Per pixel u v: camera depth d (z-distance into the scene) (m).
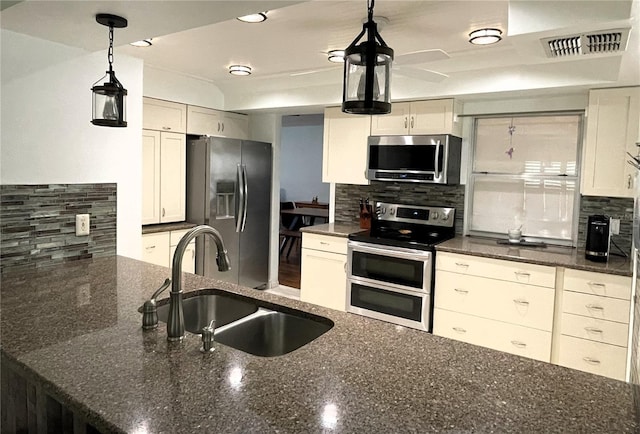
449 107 3.64
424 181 3.75
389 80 1.42
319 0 2.24
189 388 1.10
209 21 1.81
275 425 0.95
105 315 1.59
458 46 3.00
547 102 3.54
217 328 1.70
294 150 9.96
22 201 2.10
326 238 4.10
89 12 1.73
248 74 4.01
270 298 1.91
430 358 1.32
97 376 1.15
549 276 2.99
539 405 1.07
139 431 0.92
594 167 3.12
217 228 4.46
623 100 2.99
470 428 0.96
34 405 1.41
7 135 2.04
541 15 1.77
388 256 3.64
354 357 1.32
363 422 0.97
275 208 5.21
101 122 1.93
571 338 2.95
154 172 4.07
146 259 3.86
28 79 2.09
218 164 4.41
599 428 0.97
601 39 1.86
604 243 2.98
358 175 4.20
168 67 3.87
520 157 3.79
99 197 2.44
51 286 1.91
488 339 3.26
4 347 1.30
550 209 3.68
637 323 1.48
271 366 1.23
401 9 2.34
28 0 1.62
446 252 3.41
